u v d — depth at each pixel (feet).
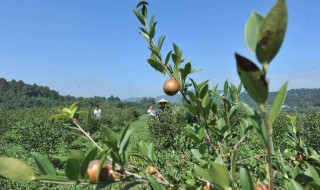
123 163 4.51
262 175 6.26
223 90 7.22
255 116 3.28
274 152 6.54
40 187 27.12
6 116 95.09
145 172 5.93
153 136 45.47
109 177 4.25
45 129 47.65
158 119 44.29
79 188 27.02
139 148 6.19
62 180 3.75
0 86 333.21
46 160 3.91
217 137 7.70
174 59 6.82
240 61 2.37
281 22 2.30
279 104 2.72
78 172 3.77
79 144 52.34
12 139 58.75
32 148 45.32
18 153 45.34
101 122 84.84
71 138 53.67
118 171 4.41
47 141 46.55
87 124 5.94
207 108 6.33
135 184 4.36
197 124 7.75
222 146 7.13
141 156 5.90
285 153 7.29
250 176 3.88
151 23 6.99
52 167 3.91
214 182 3.74
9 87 338.75
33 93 346.54
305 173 4.52
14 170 3.53
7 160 3.51
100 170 4.02
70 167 3.69
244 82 2.50
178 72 6.82
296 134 7.88
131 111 155.02
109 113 147.64
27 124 50.72
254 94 2.54
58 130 51.06
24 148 46.57
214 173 3.74
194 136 6.60
